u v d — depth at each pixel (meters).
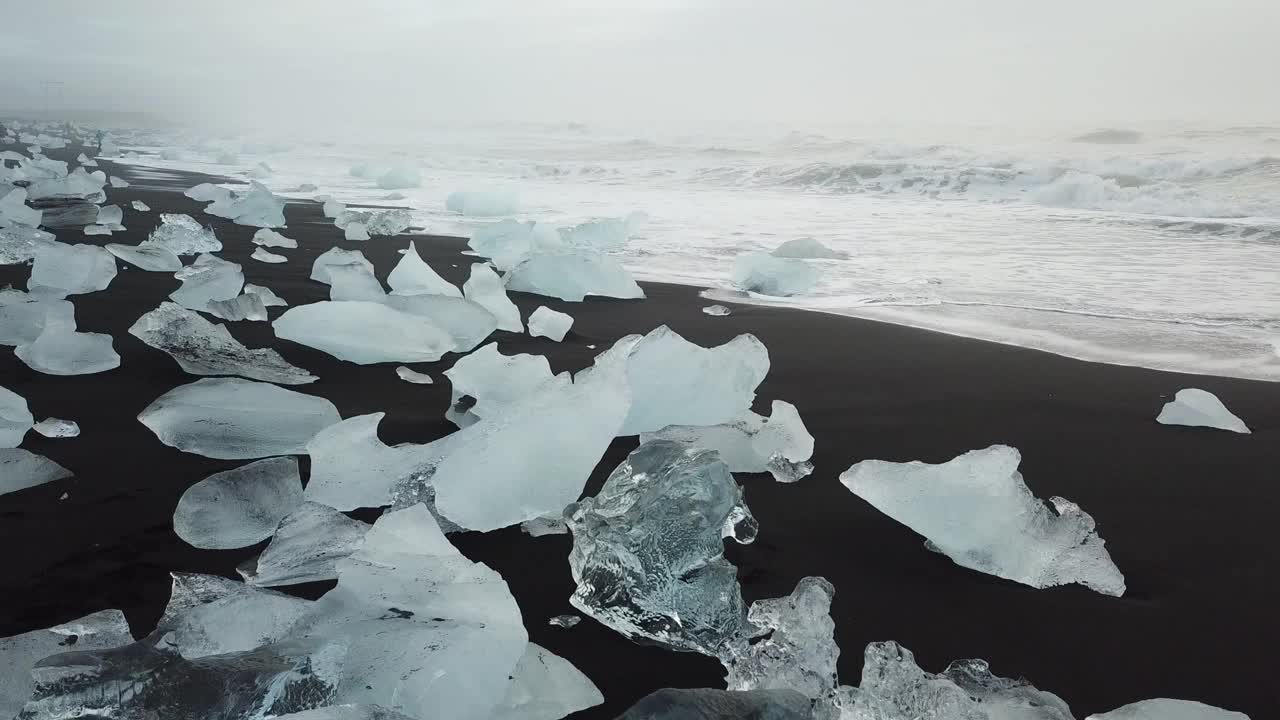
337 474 1.80
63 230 5.78
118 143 22.95
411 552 1.32
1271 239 7.10
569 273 4.38
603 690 1.21
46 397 2.35
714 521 1.45
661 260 5.86
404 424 2.29
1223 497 2.00
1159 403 2.72
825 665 1.20
